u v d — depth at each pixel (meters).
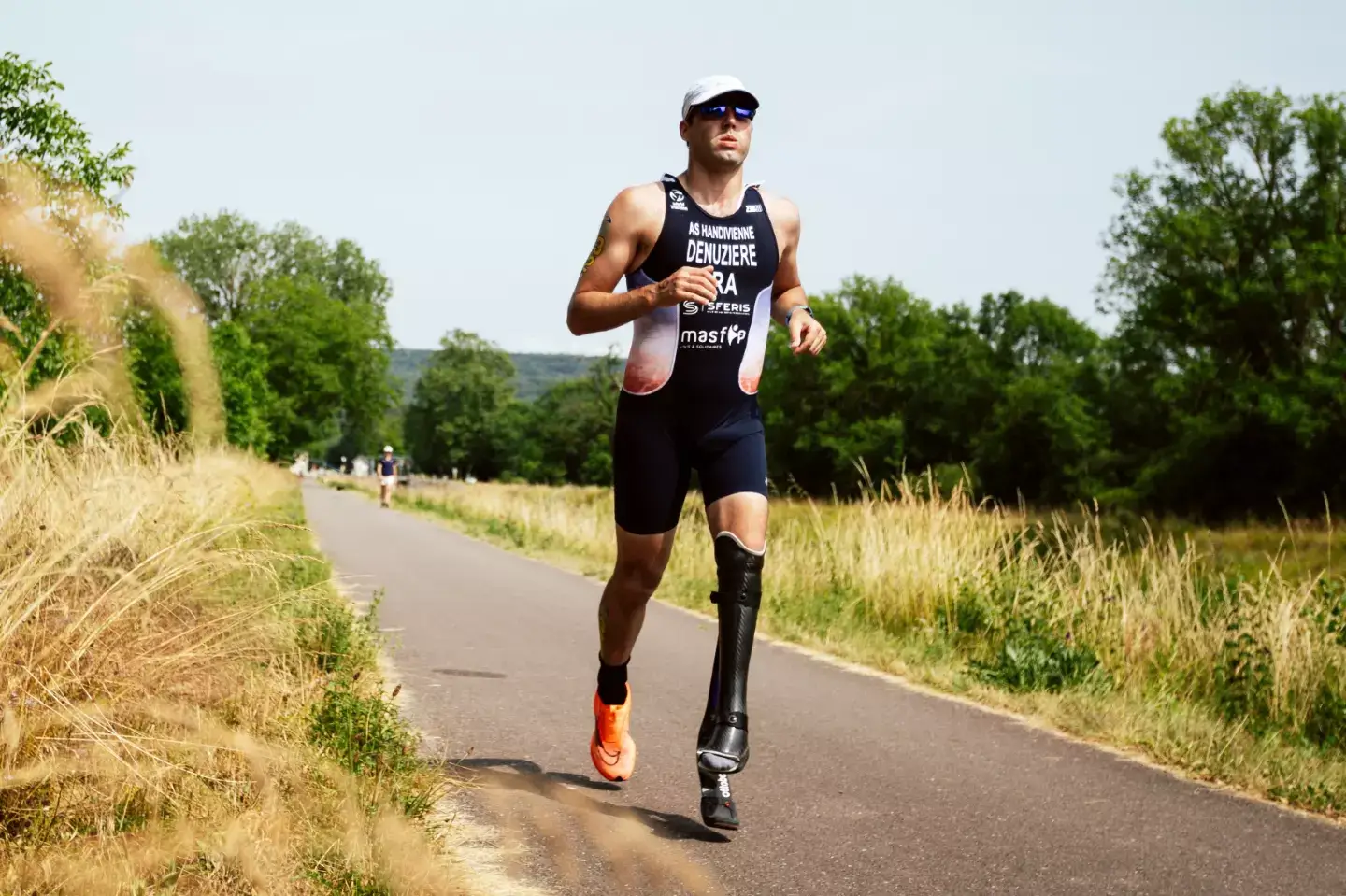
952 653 7.67
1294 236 53.84
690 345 3.49
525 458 146.25
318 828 2.94
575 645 7.81
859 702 6.22
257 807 3.00
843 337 86.69
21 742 2.93
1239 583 7.07
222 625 3.85
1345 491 49.50
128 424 3.96
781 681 6.81
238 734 3.04
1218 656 6.58
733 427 3.57
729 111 3.46
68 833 2.83
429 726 4.98
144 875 2.60
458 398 153.38
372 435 82.62
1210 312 54.94
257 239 80.00
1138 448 60.28
